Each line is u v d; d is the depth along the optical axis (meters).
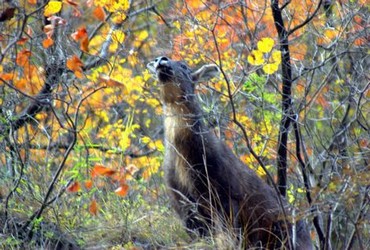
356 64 14.69
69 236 12.59
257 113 14.92
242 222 13.09
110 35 15.76
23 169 12.84
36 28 14.42
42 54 14.36
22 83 13.27
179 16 15.18
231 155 13.36
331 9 15.51
